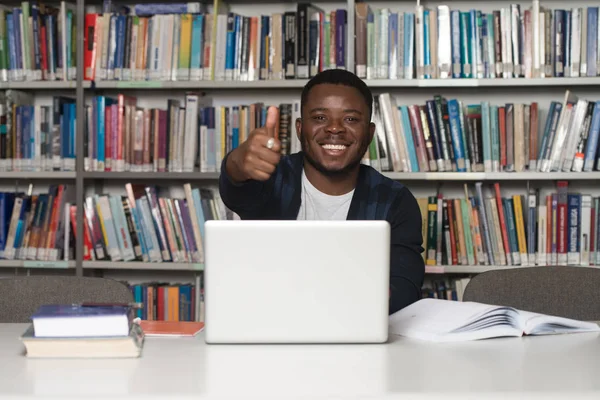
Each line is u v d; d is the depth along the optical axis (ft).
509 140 9.44
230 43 9.78
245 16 9.93
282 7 10.71
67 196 10.23
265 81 9.66
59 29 10.12
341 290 4.03
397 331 4.39
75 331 3.75
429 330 4.29
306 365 3.56
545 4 10.24
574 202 9.41
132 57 9.97
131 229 9.96
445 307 4.70
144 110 9.98
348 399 2.99
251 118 9.79
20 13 10.18
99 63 10.02
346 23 9.65
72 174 10.02
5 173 10.11
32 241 10.12
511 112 9.43
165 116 9.91
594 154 9.30
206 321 4.04
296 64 9.64
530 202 9.46
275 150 4.50
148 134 9.94
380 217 6.15
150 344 4.10
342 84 6.14
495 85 9.37
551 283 5.96
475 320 4.31
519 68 9.40
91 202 10.02
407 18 9.52
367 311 4.04
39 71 10.13
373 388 3.12
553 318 4.45
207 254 4.01
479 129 9.53
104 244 10.02
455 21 9.46
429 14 9.51
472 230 9.52
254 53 9.75
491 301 5.93
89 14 10.03
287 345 4.05
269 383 3.21
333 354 3.81
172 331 4.44
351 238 4.00
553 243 9.45
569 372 3.42
